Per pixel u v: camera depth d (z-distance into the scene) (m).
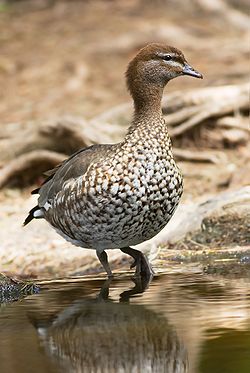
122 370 7.75
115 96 20.95
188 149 17.97
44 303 10.30
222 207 13.29
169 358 7.93
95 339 8.62
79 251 13.15
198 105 18.09
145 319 9.17
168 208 11.05
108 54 23.91
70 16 27.12
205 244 13.05
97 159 11.06
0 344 8.59
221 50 23.31
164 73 11.47
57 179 11.78
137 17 26.42
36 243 13.66
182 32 24.77
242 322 8.77
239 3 26.53
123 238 11.20
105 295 10.48
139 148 10.86
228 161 17.33
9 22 27.02
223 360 7.69
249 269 11.66
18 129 18.88
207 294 10.11
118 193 10.80
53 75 22.77
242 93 18.25
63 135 17.31
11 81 22.77
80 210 11.11
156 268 12.08
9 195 16.88
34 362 8.01
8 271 12.70
